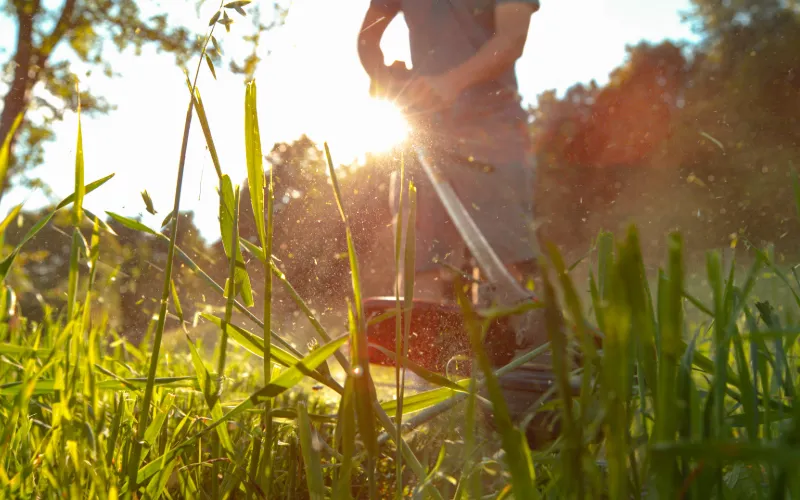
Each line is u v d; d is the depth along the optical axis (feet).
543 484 2.39
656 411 1.55
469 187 8.05
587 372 1.58
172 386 2.83
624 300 1.34
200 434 2.46
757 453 0.86
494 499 2.30
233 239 2.46
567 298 1.30
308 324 4.35
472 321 1.34
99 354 2.68
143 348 4.98
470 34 9.06
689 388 1.66
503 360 4.98
